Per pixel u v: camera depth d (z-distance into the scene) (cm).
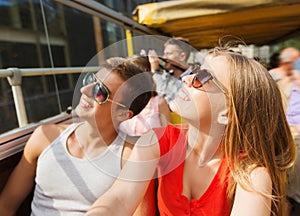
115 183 89
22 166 108
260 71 87
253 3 217
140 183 86
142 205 95
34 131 113
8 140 106
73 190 101
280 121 91
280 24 318
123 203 84
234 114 83
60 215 101
